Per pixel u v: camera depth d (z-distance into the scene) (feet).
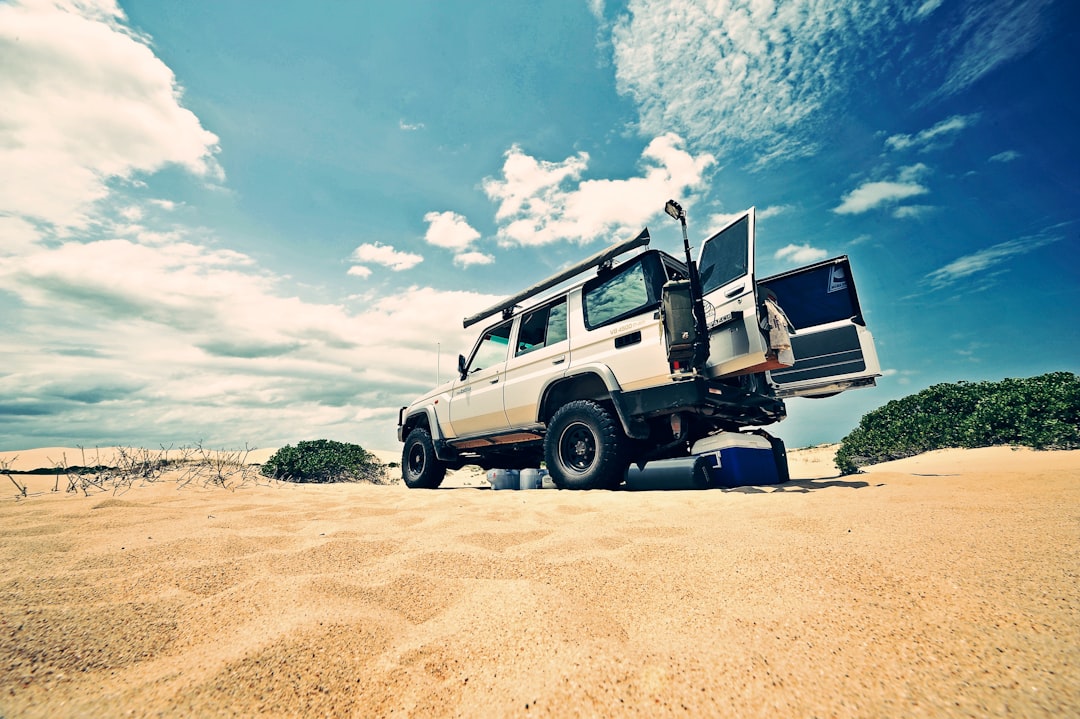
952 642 2.87
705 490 12.57
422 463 21.49
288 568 5.26
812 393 17.51
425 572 4.95
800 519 6.73
